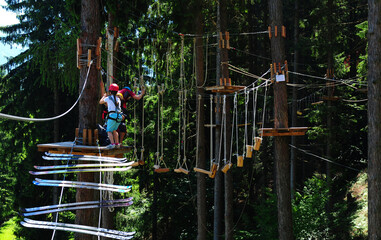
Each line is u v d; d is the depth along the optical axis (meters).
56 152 8.52
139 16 15.49
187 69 21.53
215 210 19.98
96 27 9.65
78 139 9.11
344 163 25.28
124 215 25.14
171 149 25.42
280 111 14.09
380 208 10.38
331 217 20.30
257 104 25.33
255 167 25.61
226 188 19.16
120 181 24.53
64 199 24.58
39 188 24.14
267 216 18.34
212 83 23.00
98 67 9.46
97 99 9.48
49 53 18.98
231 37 22.98
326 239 18.06
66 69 17.33
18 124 23.58
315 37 23.30
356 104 23.84
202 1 17.52
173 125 24.88
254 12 27.64
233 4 19.67
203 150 18.92
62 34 17.48
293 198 20.00
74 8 14.17
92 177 9.04
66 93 24.22
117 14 14.49
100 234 6.39
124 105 9.73
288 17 25.78
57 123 23.58
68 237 24.72
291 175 24.25
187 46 19.06
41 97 23.45
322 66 25.27
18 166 23.80
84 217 8.95
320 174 27.33
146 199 26.20
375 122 10.56
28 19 22.61
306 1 25.12
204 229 18.70
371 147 10.61
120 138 9.55
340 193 24.53
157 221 27.33
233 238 20.20
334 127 22.28
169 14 16.75
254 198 27.67
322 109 22.09
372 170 10.55
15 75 22.56
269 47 29.02
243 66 24.69
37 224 6.35
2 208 27.64
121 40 16.81
